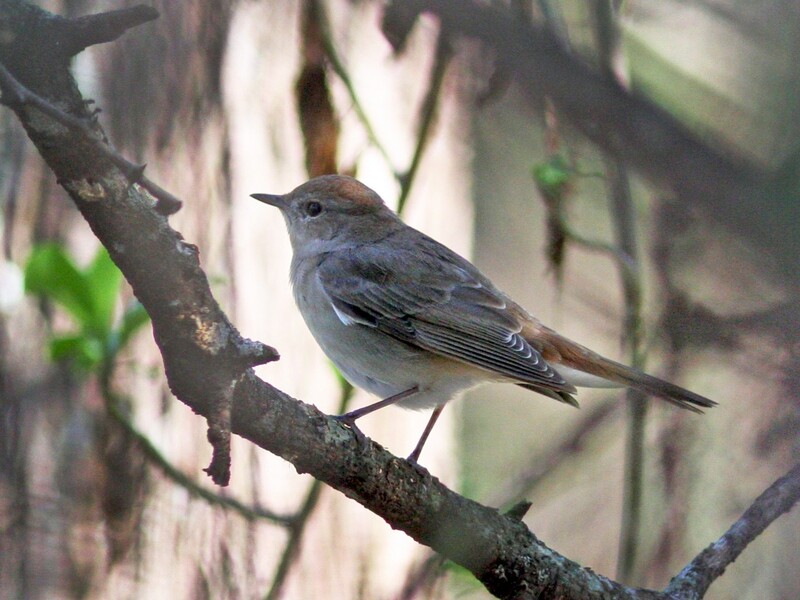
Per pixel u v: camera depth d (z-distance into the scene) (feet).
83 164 16.70
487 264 49.65
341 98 37.93
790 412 23.93
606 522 47.65
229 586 35.32
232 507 31.30
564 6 29.78
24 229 36.65
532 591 23.72
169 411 36.04
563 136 30.01
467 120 39.55
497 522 23.71
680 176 14.10
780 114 24.54
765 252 14.08
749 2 29.14
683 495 36.68
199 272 17.88
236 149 36.42
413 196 40.29
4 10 16.16
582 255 44.68
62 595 35.19
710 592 42.34
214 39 36.09
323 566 36.63
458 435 44.50
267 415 20.70
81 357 31.17
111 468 35.70
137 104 35.94
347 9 37.83
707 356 32.09
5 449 35.76
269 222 36.86
